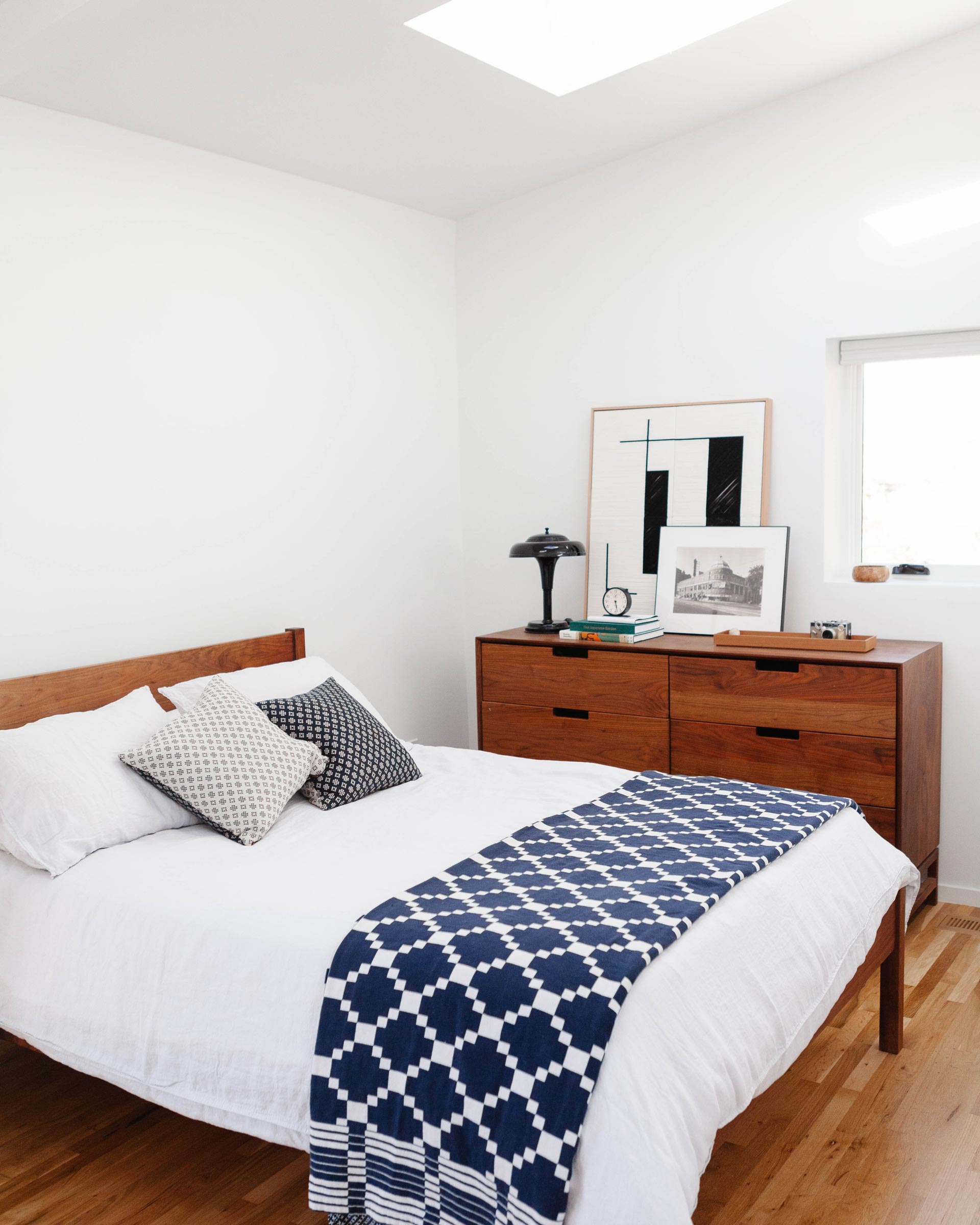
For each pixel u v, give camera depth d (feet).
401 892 6.88
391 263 13.71
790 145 11.96
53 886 7.63
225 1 8.29
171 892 7.20
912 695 10.42
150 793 8.54
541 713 12.69
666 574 12.96
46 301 9.74
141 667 10.32
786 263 12.14
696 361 12.89
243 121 10.61
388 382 13.71
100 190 10.19
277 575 12.22
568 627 13.11
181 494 11.07
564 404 14.02
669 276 12.98
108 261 10.28
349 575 13.24
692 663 11.42
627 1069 5.21
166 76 9.41
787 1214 6.52
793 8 9.80
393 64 9.86
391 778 9.55
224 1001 6.52
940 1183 6.79
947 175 11.03
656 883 6.70
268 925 6.63
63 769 8.18
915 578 12.09
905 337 11.73
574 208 13.64
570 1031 5.33
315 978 6.23
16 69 8.91
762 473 12.40
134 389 10.56
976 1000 9.28
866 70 11.37
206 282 11.28
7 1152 7.51
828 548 12.35
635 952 5.71
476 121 11.43
